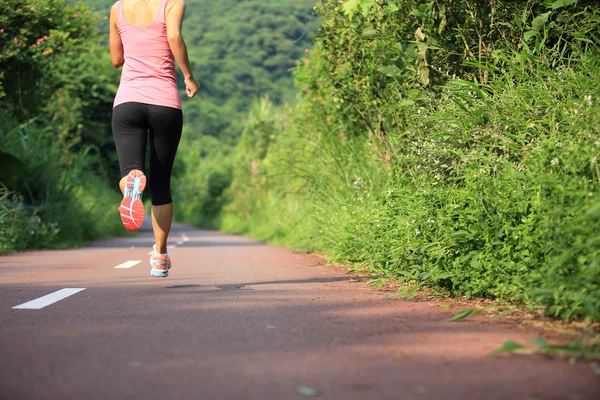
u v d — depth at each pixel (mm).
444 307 7102
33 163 25359
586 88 8125
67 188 27562
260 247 21766
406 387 3934
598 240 5371
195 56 113750
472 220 7703
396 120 11922
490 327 5828
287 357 4719
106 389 3930
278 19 115562
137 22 8266
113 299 7785
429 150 9383
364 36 12500
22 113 25078
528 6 9969
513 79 9578
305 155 18156
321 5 13297
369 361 4586
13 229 20734
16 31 21422
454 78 10273
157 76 8250
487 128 8922
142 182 8055
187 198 72938
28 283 9672
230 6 120625
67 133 36719
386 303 7449
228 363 4547
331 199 15555
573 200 6145
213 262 14242
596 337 5215
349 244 12711
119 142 8242
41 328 5848
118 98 8242
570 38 9750
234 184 46844
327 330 5750
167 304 7363
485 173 8117
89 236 30875
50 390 3910
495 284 7086
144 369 4395
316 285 9344
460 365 4434
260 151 40750
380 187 12906
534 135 8336
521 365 4398
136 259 15922
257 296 8070
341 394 3807
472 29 10320
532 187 6996
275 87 114250
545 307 6090
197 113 108938
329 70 13828
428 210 8742
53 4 21297
